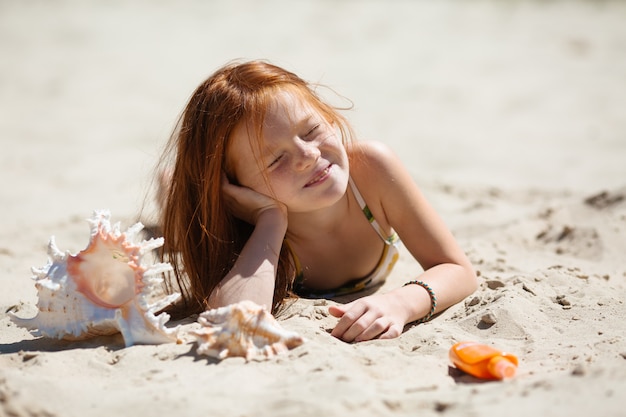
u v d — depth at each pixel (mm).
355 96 11047
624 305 3393
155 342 2965
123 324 2988
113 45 14516
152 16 17156
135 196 6391
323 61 13141
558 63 12750
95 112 10289
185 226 3604
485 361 2641
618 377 2367
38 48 14484
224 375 2625
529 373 2652
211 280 3545
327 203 3332
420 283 3436
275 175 3316
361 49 14039
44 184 7047
